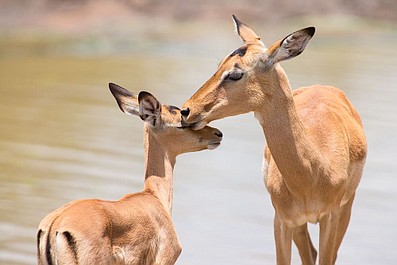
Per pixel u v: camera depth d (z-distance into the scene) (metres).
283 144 10.70
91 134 19.28
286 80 10.66
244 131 20.08
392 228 14.33
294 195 11.00
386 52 29.98
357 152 11.85
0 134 19.11
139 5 34.69
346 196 11.91
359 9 37.09
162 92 22.53
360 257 13.21
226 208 15.12
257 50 10.55
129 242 9.82
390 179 16.66
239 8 35.97
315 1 37.12
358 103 21.95
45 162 17.19
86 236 9.16
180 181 16.47
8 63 26.62
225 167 17.45
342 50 30.12
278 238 11.34
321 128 11.45
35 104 21.78
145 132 10.94
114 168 16.88
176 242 10.56
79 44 29.88
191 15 34.94
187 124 10.78
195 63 27.05
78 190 15.51
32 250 12.98
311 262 12.07
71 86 23.73
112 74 25.17
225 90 10.44
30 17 32.66
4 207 14.62
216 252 13.27
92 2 34.31
